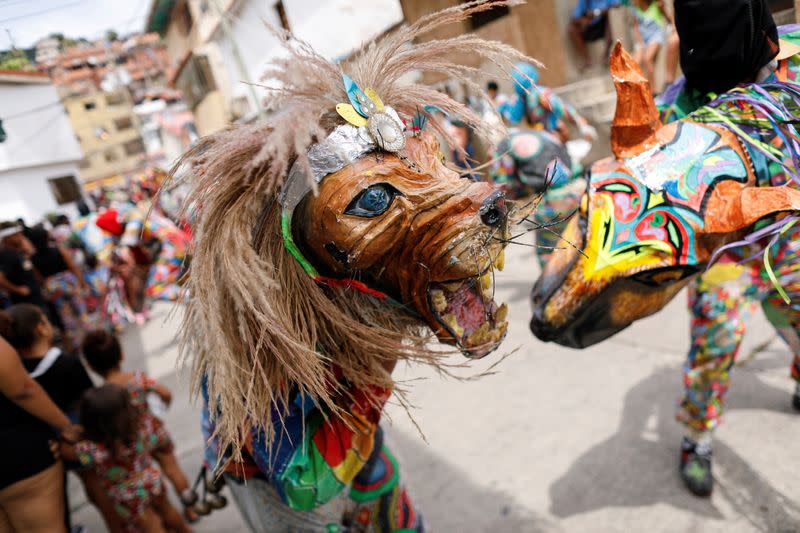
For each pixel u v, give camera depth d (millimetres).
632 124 1228
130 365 5574
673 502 2045
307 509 1163
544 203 2965
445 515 2324
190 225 1032
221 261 977
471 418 2949
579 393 2869
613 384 2857
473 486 2447
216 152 982
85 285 6531
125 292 7148
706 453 2021
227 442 1023
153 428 2543
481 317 952
